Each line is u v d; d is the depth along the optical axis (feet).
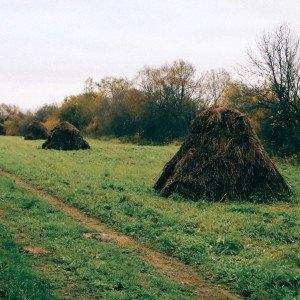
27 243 40.04
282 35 132.26
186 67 216.54
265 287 33.12
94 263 35.94
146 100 215.72
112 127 233.55
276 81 130.82
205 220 49.73
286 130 128.88
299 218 52.03
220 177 63.16
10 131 328.49
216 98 219.00
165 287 32.35
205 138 66.54
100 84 290.15
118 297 29.58
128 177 80.79
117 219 50.62
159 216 51.49
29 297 26.96
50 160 106.22
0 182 70.13
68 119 282.97
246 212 54.95
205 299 31.40
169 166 68.44
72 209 56.59
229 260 38.19
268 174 65.16
